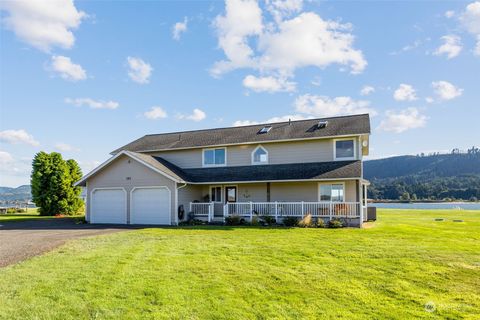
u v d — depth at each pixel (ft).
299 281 25.39
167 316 19.11
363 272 27.68
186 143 84.48
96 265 29.71
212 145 79.25
